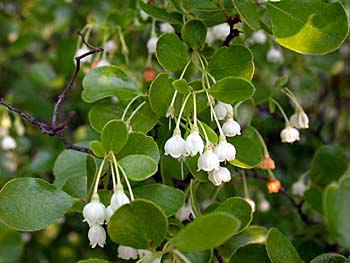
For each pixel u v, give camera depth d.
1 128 0.40
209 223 0.16
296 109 0.29
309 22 0.24
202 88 0.24
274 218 0.38
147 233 0.18
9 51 0.53
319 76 0.50
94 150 0.21
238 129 0.24
